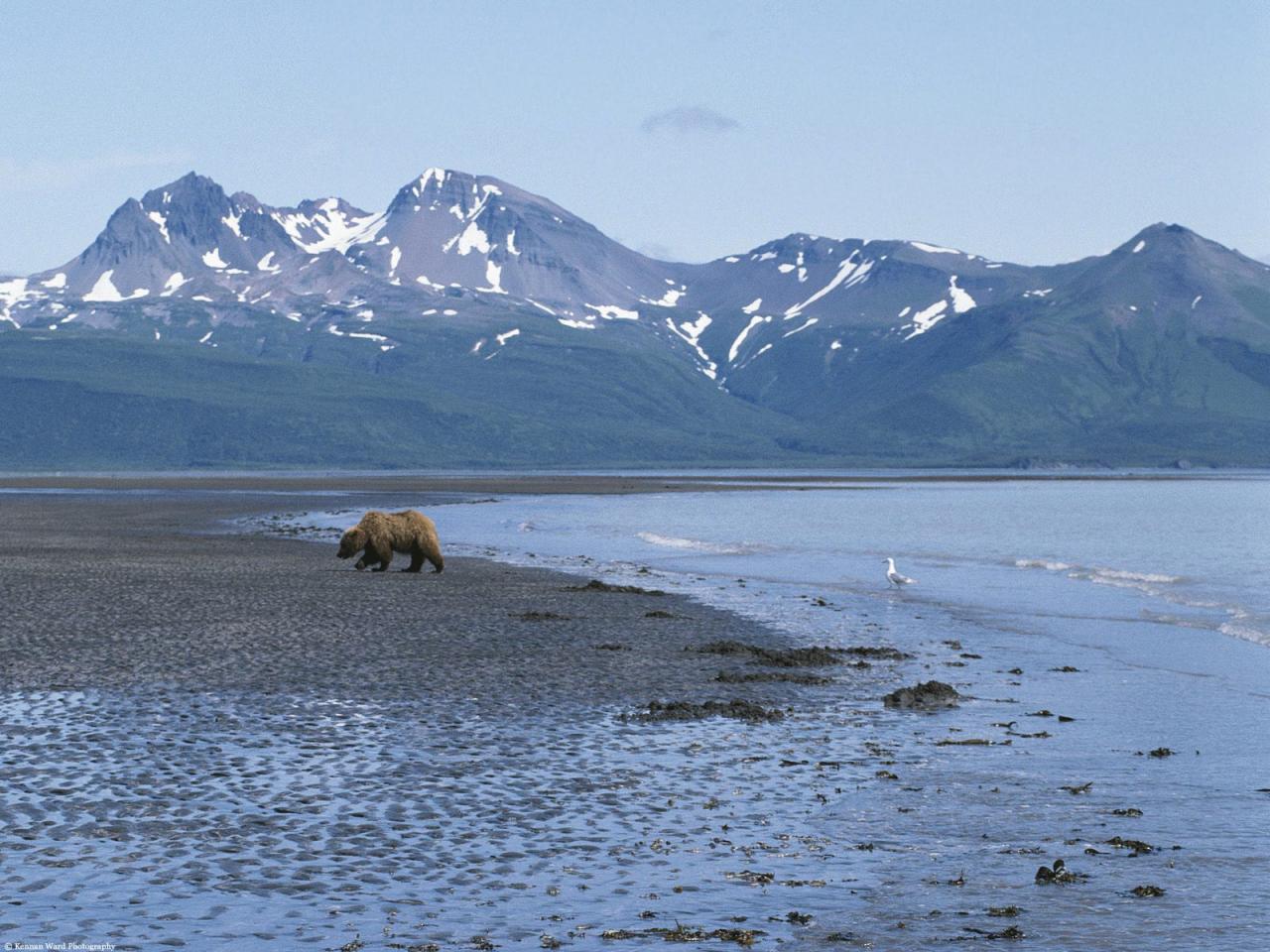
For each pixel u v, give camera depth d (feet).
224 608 190.80
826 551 346.54
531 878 68.59
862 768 96.43
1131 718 117.60
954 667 149.59
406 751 98.48
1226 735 109.70
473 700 120.98
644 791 87.76
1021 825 80.69
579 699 123.24
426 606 199.93
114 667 135.23
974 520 543.39
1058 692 132.16
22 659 139.74
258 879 67.15
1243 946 59.57
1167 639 175.22
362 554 296.30
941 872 71.05
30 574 241.55
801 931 61.52
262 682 127.75
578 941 59.52
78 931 59.06
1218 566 302.04
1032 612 207.00
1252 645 169.58
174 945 57.62
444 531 446.60
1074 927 62.18
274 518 503.20
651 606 209.46
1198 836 78.48
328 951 57.36
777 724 113.70
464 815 80.38
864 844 76.07
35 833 74.49
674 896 66.13
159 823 77.00
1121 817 82.84
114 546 327.67
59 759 93.40
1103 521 535.19
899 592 239.50
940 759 99.86
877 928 61.98
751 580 261.85
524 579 253.65
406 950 57.77
